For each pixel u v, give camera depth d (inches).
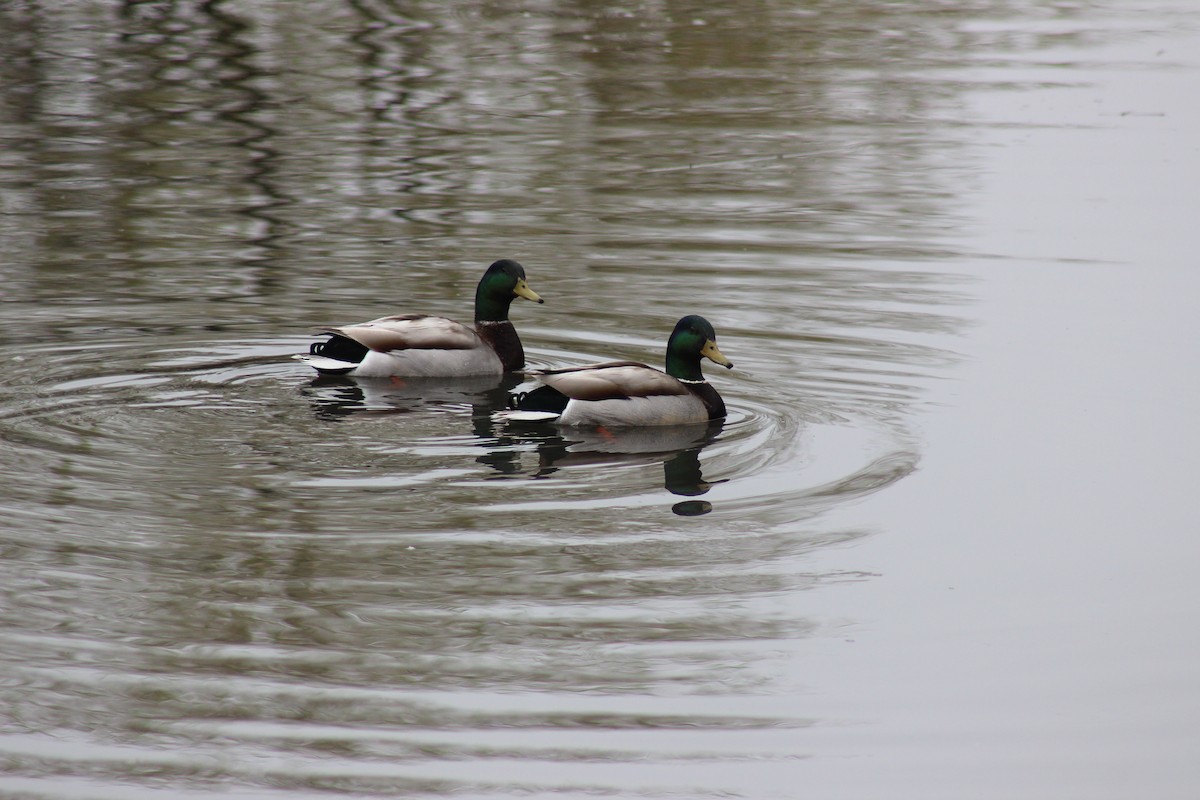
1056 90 1228.5
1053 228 866.8
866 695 382.3
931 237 854.5
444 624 407.5
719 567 446.6
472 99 1182.3
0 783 343.6
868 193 949.8
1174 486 511.5
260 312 709.3
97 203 890.7
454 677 384.8
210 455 523.2
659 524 474.6
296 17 1449.3
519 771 348.2
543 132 1095.0
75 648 392.5
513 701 374.9
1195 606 427.2
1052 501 499.5
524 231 855.7
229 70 1246.3
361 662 390.0
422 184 953.5
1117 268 789.9
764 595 430.0
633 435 565.9
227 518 468.1
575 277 777.6
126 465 509.4
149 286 743.1
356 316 706.8
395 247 821.2
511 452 541.0
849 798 342.0
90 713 366.6
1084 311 719.7
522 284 661.9
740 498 498.9
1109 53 1363.2
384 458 527.8
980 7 1572.3
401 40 1370.6
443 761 351.9
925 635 410.6
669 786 345.1
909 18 1514.5
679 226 872.9
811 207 917.2
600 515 480.7
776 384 625.0
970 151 1052.5
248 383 615.2
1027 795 342.0
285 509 476.1
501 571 438.6
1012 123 1127.6
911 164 1020.5
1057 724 368.5
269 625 405.1
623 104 1181.7
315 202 908.0
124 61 1264.8
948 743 362.3
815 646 403.9
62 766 348.8
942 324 701.3
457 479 509.0
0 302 707.4
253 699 373.7
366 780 344.8
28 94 1154.0
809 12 1529.3
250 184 943.7
